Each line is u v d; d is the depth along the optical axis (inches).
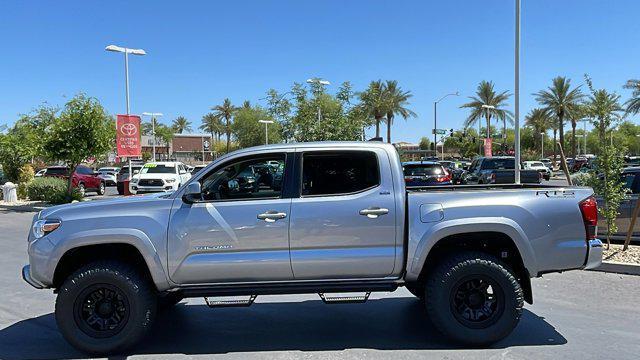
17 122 1049.5
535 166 1701.5
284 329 234.4
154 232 202.8
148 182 949.2
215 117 3208.7
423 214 205.5
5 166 1062.4
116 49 979.3
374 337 220.5
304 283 207.3
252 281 206.7
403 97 1920.5
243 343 216.5
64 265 213.5
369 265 205.5
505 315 202.8
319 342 215.8
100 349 201.8
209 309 269.3
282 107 1278.3
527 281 211.2
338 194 207.8
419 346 208.2
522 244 205.2
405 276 207.0
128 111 1010.1
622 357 192.4
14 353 208.4
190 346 213.8
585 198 211.5
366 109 1776.6
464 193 209.2
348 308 266.1
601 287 295.7
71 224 205.0
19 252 448.1
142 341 221.1
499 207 205.9
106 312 205.3
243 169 213.8
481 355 196.9
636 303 263.9
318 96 1214.9
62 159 876.6
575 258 207.8
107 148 898.7
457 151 4247.0
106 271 202.5
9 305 278.2
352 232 204.4
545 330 224.4
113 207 207.6
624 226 401.4
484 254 208.7
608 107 377.7
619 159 370.6
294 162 210.4
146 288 206.8
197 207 204.5
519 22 530.3
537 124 2942.9
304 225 203.5
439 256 215.6
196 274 203.6
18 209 860.0
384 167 209.2
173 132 3961.6
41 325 244.1
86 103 861.8
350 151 210.7
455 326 203.8
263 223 203.2
